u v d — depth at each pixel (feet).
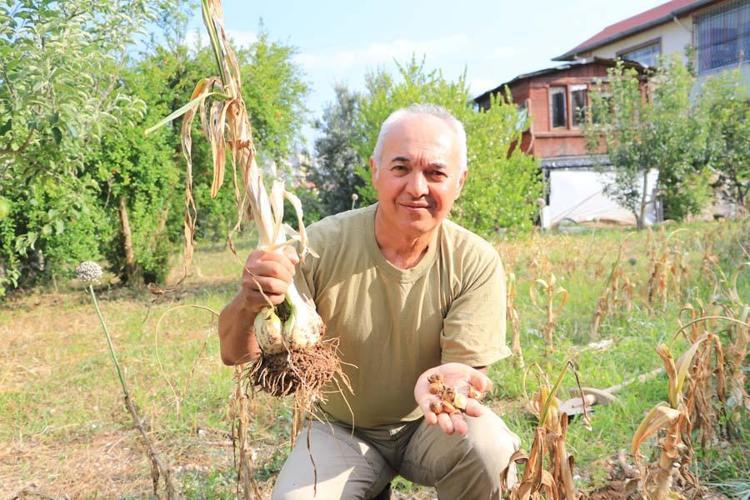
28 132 19.70
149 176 40.73
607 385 15.67
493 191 35.40
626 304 21.90
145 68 42.98
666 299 22.25
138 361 21.98
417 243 7.66
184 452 13.70
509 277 17.49
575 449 11.99
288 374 6.57
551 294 18.29
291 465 7.89
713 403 12.62
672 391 7.89
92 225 37.65
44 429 16.05
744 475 10.89
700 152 57.77
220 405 16.74
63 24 18.34
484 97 76.38
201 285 44.78
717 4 69.67
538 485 7.39
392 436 8.43
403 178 7.14
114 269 45.70
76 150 21.35
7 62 17.99
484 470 7.75
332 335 8.06
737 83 59.06
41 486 12.73
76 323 31.60
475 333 7.77
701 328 12.26
